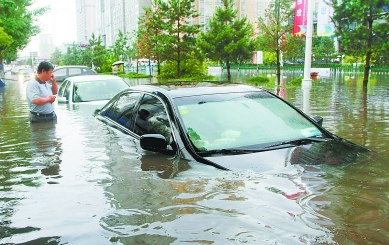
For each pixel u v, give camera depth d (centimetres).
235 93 445
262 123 398
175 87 463
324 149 357
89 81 1009
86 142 479
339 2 2028
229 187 284
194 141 364
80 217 259
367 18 1889
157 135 371
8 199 302
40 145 491
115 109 566
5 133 590
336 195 260
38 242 229
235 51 2742
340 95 1452
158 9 3541
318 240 203
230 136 372
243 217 236
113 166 366
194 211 250
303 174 301
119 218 251
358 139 563
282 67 5512
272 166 320
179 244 211
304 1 2125
